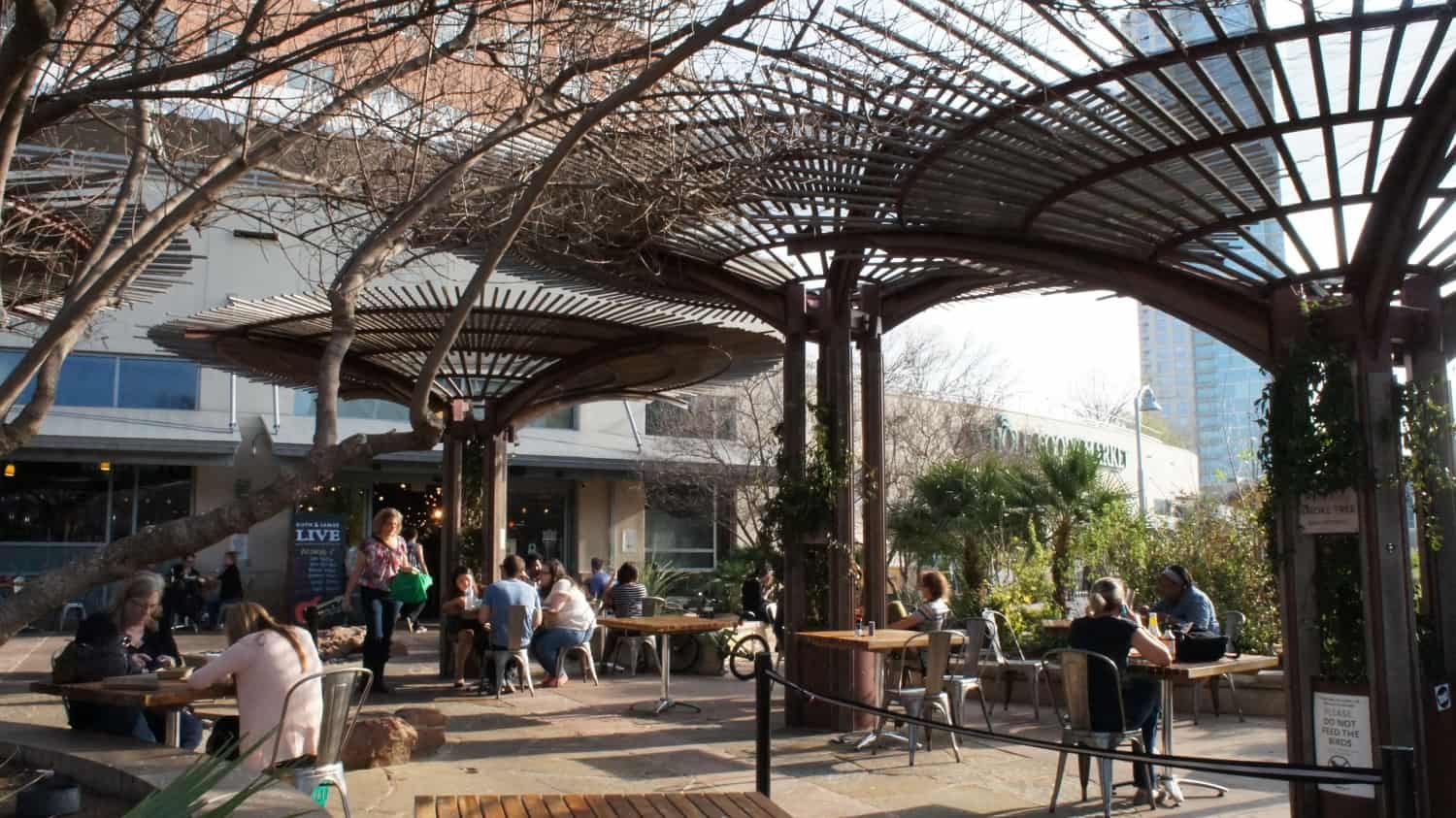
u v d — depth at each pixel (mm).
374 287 9695
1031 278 9195
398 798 7277
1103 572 16656
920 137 6242
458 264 17406
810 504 10125
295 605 21250
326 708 5727
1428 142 5562
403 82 6883
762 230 8742
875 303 10625
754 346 11391
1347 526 6707
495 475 14016
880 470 10438
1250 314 7273
